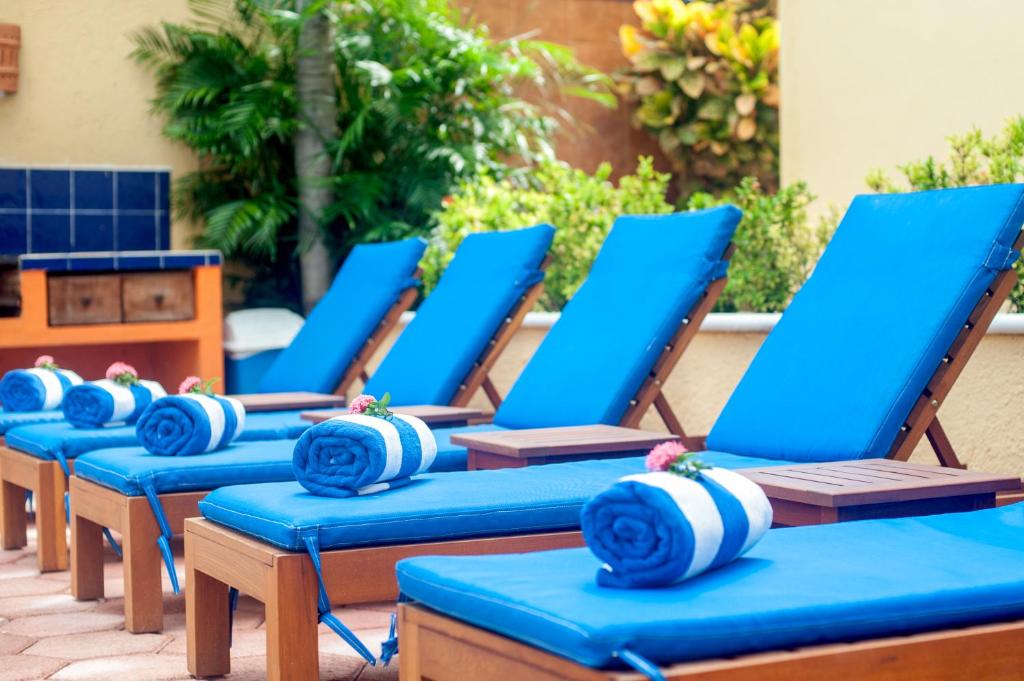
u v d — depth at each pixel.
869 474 2.48
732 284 4.66
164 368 6.71
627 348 3.61
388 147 7.06
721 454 3.13
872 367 2.87
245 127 6.50
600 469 2.88
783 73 5.73
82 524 3.53
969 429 3.52
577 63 8.20
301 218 6.79
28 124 6.70
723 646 1.51
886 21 5.09
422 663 1.83
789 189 4.73
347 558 2.29
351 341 5.07
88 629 3.20
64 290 6.03
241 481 3.08
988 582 1.71
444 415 3.97
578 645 1.47
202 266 6.29
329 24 6.77
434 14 6.98
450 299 4.64
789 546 1.96
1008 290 2.82
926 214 3.00
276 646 2.26
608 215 5.64
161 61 6.93
